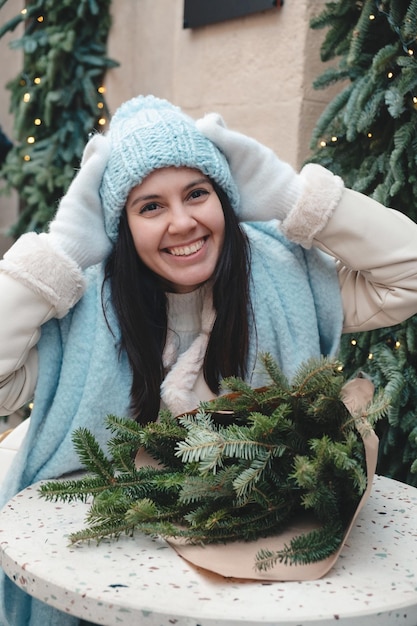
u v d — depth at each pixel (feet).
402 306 4.54
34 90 9.90
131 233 4.37
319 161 5.89
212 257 4.40
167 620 2.92
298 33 7.40
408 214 5.48
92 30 10.05
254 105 7.97
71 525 3.78
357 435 3.55
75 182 4.33
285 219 4.44
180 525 3.69
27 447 4.53
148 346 4.50
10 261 4.22
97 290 4.60
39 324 4.33
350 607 2.97
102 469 3.81
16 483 4.53
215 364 4.56
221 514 3.44
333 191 4.36
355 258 4.45
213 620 2.88
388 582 3.20
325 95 7.57
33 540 3.58
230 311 4.49
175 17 9.11
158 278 4.58
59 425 4.50
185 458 3.41
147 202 4.20
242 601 3.01
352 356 5.82
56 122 9.99
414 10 4.99
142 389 4.50
